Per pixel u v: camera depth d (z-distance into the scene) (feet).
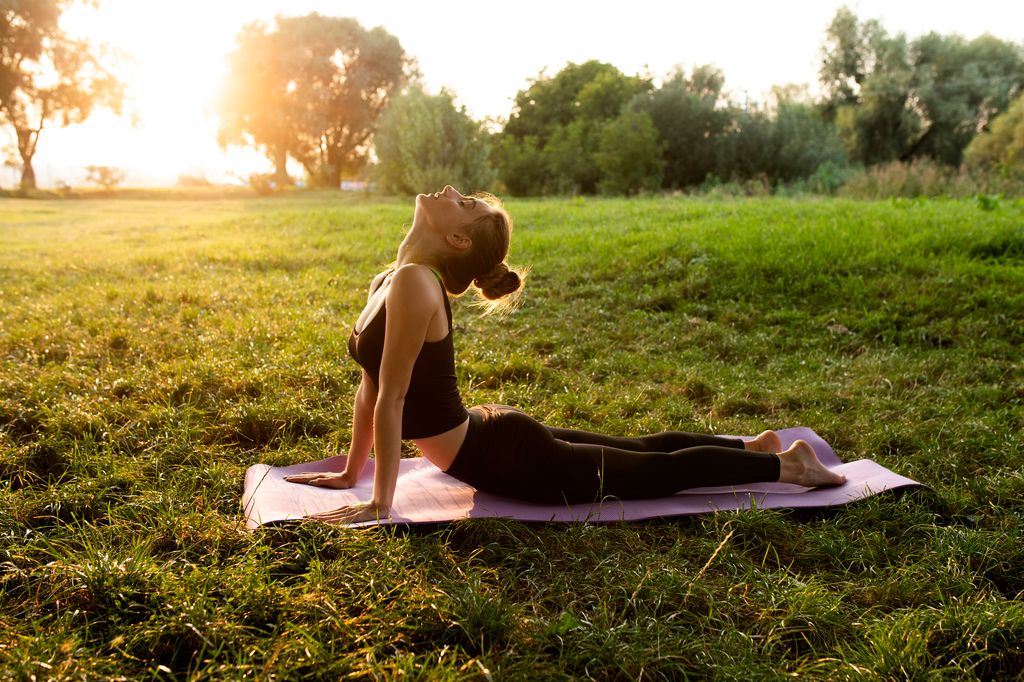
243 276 29.48
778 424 14.69
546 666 6.97
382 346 9.35
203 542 8.91
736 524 9.84
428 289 8.99
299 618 7.46
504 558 8.90
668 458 10.29
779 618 7.82
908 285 23.34
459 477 9.91
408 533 9.25
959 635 7.56
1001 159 86.38
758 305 23.47
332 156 187.62
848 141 119.34
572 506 10.12
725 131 86.33
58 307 22.68
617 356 19.06
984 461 12.62
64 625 7.07
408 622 7.46
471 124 77.66
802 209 40.73
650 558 8.97
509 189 94.12
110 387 14.74
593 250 31.60
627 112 84.33
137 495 10.25
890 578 8.71
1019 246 26.68
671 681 7.06
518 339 20.44
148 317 21.26
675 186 84.23
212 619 7.14
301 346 18.19
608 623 7.67
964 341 19.53
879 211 37.27
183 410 13.64
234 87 175.32
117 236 49.19
